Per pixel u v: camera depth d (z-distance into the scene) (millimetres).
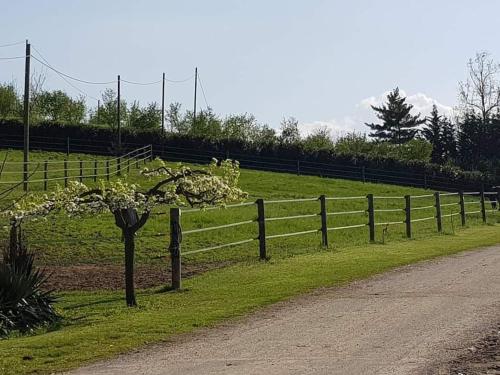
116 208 11953
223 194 12328
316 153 52812
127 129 56094
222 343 8836
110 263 18047
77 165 45062
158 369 7730
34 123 56219
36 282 11953
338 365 7566
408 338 8664
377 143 64688
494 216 32094
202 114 69438
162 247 20141
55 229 22703
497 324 9305
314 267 15359
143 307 11727
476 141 70250
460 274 14000
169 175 12328
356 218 29062
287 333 9211
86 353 8578
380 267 15203
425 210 33531
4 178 37000
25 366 8086
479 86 70938
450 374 7145
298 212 30078
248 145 54250
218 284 13750
